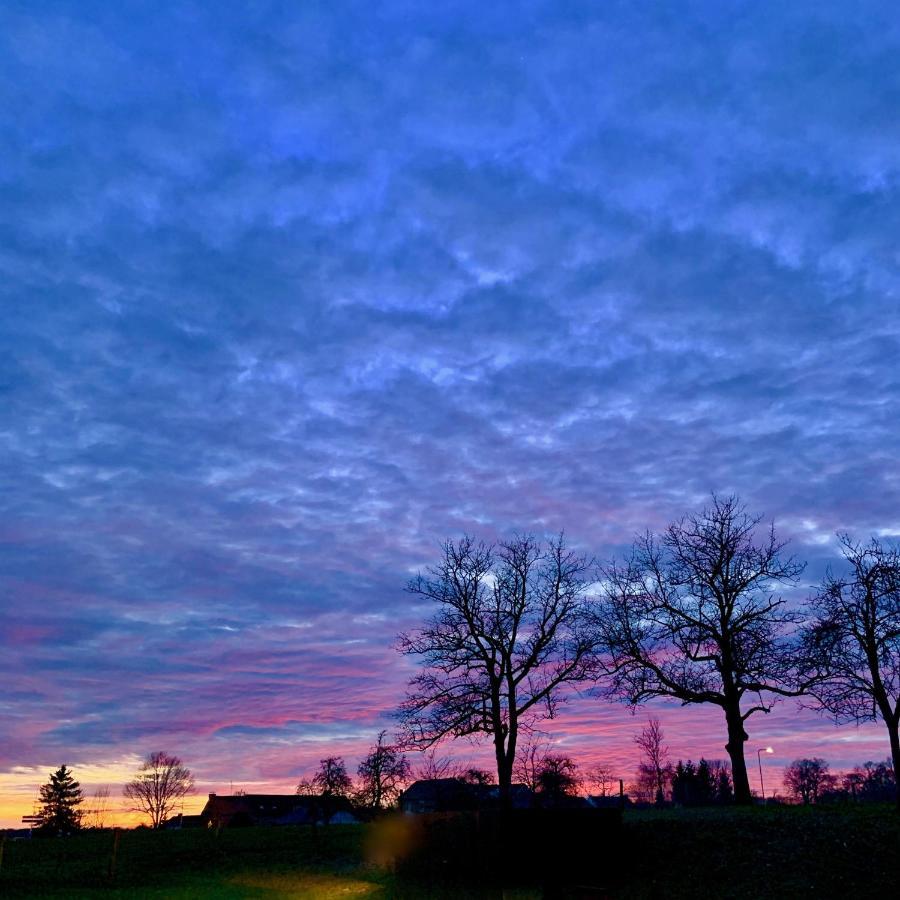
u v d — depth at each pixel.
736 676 41.19
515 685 36.94
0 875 32.69
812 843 22.78
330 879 29.27
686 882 22.45
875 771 96.06
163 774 110.19
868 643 30.64
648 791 71.25
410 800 36.22
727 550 42.72
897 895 18.91
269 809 108.00
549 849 25.23
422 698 37.22
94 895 27.27
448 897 25.05
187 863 35.69
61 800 95.00
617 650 42.41
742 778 40.16
